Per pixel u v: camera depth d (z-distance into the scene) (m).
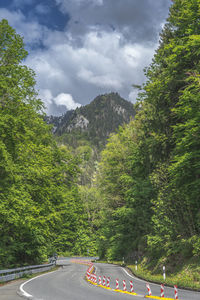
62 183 31.50
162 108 24.36
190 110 18.30
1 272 18.92
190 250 19.73
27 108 22.70
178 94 22.78
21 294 12.46
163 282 17.61
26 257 29.30
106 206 44.19
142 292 13.66
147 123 26.50
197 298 11.50
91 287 15.62
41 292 13.26
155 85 23.50
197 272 16.64
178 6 23.14
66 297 11.45
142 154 30.17
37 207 24.47
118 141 41.94
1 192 19.72
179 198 21.56
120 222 40.41
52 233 29.97
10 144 20.92
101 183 44.22
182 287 15.36
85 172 122.88
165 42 27.58
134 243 37.34
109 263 50.97
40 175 22.89
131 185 35.94
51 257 40.03
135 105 33.88
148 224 32.53
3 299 11.15
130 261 38.94
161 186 23.75
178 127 19.42
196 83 19.12
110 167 41.59
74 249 78.06
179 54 21.56
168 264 21.33
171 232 22.06
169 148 24.17
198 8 19.89
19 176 20.20
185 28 21.88
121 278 22.47
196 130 17.66
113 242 45.12
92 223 77.88
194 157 18.31
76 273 27.94
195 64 20.22
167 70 22.50
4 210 18.38
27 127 22.77
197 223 20.23
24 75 22.92
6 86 20.20
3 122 18.62
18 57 22.55
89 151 192.38
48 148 28.73
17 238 26.00
